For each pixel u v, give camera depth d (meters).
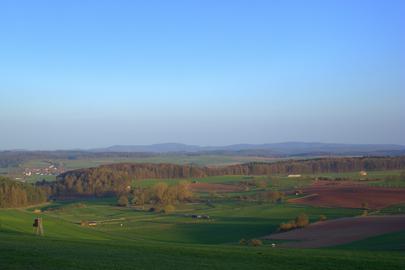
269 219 99.31
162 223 103.50
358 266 31.86
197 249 40.66
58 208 138.00
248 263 32.84
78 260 32.19
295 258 35.09
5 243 40.84
